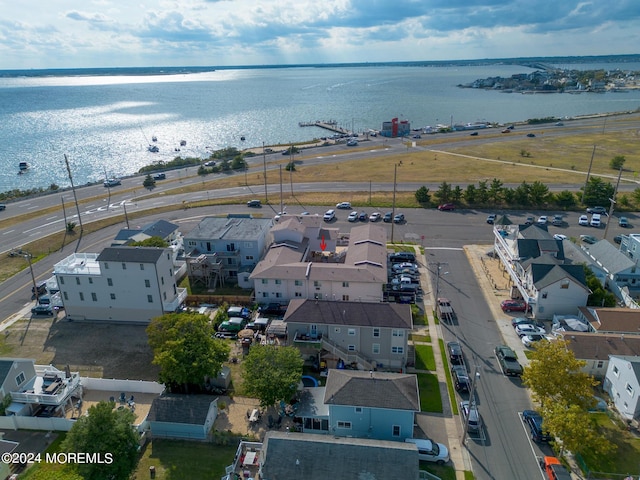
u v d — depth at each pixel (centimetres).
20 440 4734
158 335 5322
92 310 6894
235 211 11575
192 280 7719
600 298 6538
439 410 4931
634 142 18362
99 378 5528
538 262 6800
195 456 4447
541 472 4166
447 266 8325
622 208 11156
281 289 6881
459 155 17112
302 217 8869
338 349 5538
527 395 5147
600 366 5316
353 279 6625
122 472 4006
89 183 14788
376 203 11906
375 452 3809
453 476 4122
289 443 3928
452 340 6147
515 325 6400
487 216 10962
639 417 4597
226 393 5281
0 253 9312
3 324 6862
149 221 11012
